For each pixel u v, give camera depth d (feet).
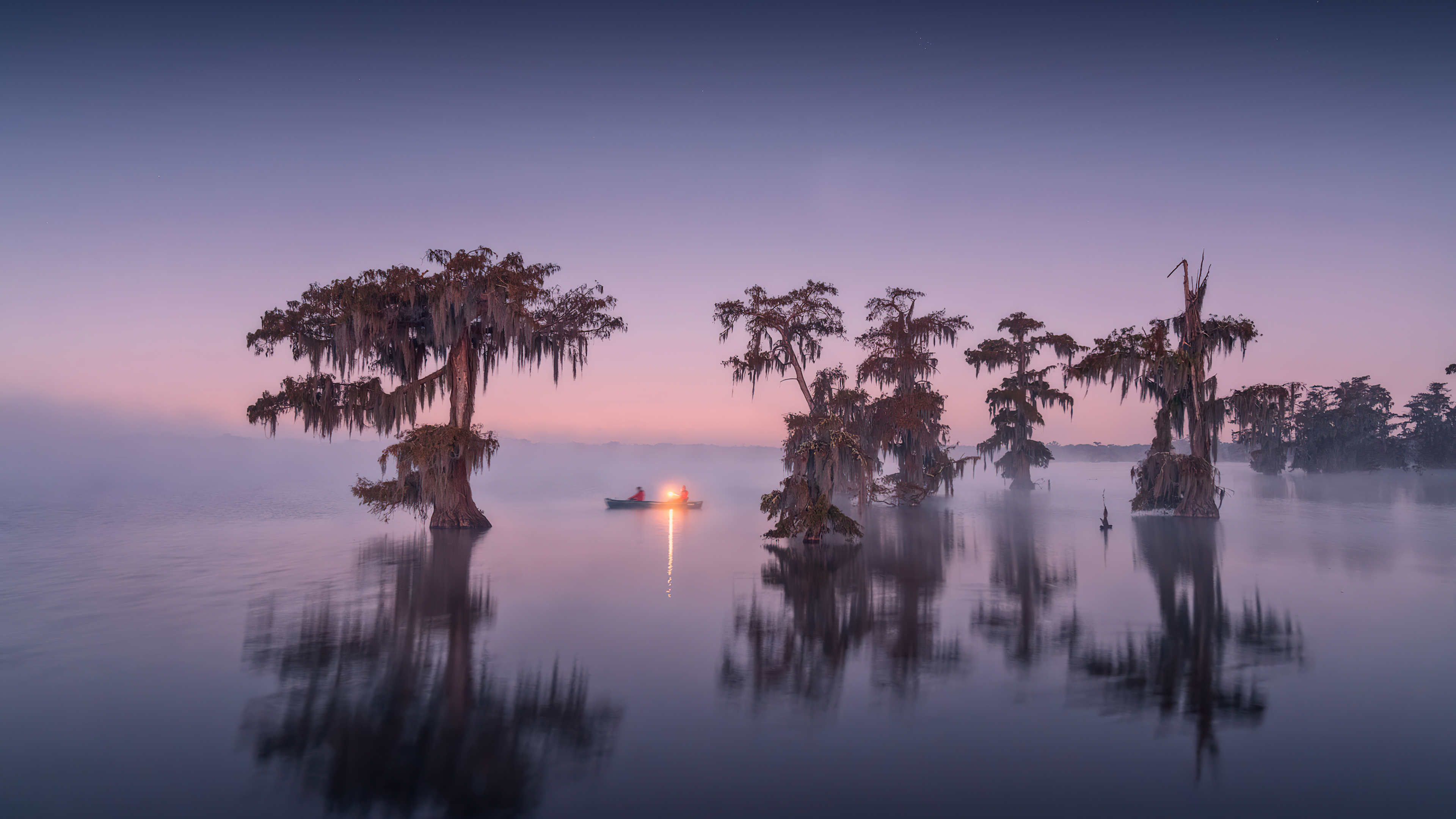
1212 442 130.00
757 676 42.45
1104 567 79.36
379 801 27.96
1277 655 46.01
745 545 97.25
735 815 26.78
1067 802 27.73
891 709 37.32
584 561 83.82
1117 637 50.65
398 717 36.14
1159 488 132.26
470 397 113.39
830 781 29.40
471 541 101.71
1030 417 198.49
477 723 35.47
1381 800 27.78
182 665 44.27
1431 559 83.71
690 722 35.60
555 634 51.70
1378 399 335.06
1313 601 61.62
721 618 56.24
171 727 34.81
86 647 48.01
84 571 76.79
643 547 95.81
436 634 51.55
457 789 28.76
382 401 109.09
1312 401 338.95
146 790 28.60
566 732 34.37
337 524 123.85
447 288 100.07
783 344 130.41
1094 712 36.70
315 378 105.60
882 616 56.95
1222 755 31.65
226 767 30.60
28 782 29.25
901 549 93.35
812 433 104.63
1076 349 191.01
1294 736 33.68
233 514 142.82
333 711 36.96
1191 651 46.93
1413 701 37.91
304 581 71.26
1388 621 54.60
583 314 117.70
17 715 36.24
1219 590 66.69
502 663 44.96
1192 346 128.77
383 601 62.13
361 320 98.84
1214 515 128.67
